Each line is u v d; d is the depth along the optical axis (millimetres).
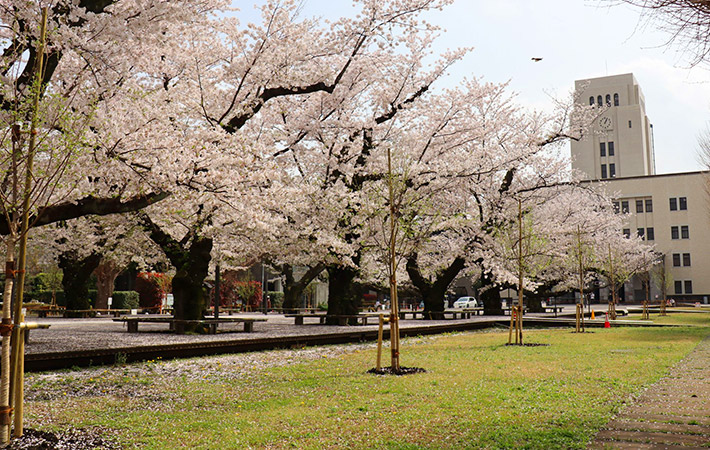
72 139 6031
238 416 6312
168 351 12414
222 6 15414
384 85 21000
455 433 5473
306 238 20578
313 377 9312
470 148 23734
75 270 28031
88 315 28297
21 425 5426
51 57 9734
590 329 23406
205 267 17375
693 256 70688
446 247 28094
